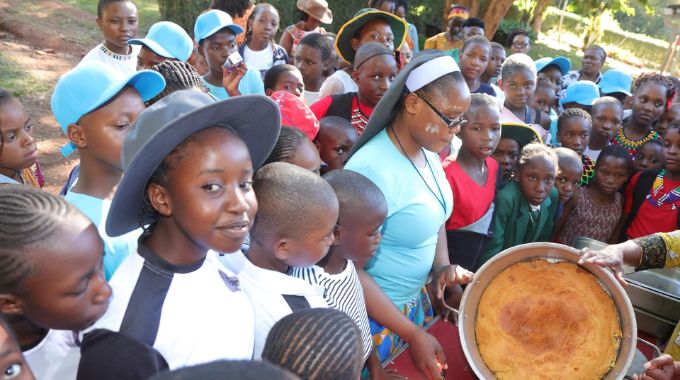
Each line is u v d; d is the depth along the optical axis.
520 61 3.82
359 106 2.97
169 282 1.15
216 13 3.40
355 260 1.67
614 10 17.16
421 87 1.83
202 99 1.14
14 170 2.09
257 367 0.57
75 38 7.92
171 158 1.07
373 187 1.64
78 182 1.67
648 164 3.53
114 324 1.06
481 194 2.46
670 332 2.19
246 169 1.12
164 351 1.09
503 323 1.67
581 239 2.52
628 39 19.16
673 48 14.61
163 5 9.02
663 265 2.07
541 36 18.42
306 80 4.00
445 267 2.03
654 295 2.16
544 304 1.67
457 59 4.48
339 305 1.61
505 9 11.67
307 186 1.37
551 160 2.52
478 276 1.70
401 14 6.12
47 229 0.99
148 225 1.31
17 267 0.97
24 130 2.05
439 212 2.00
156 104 1.12
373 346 1.99
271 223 1.36
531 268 1.72
